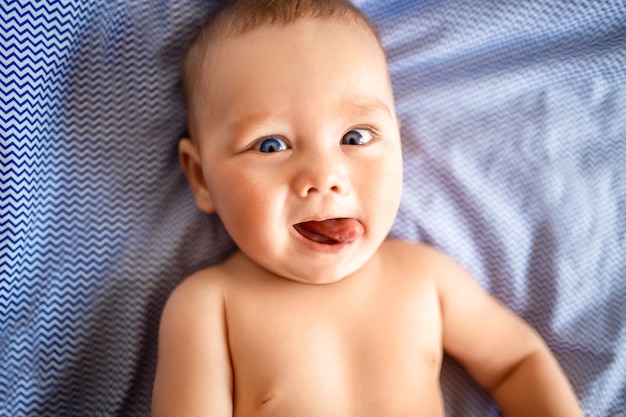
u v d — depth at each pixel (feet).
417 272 2.82
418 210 3.12
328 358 2.57
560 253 3.08
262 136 2.35
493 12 3.09
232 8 2.60
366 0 3.07
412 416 2.54
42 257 2.70
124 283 2.85
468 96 3.11
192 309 2.59
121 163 2.87
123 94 2.84
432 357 2.69
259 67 2.34
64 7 2.56
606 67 3.10
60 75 2.65
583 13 3.09
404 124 3.10
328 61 2.34
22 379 2.65
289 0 2.48
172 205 2.97
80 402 2.81
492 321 2.85
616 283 3.05
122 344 2.83
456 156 3.10
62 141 2.74
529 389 2.73
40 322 2.69
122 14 2.79
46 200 2.70
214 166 2.48
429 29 3.11
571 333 3.05
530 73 3.11
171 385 2.47
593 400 2.89
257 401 2.52
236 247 3.08
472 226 3.14
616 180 3.09
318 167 2.28
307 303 2.64
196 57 2.65
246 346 2.58
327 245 2.44
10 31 2.48
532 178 3.11
